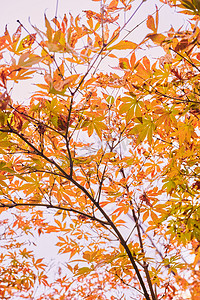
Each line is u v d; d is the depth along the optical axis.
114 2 1.44
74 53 1.24
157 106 2.14
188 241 2.42
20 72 1.34
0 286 3.30
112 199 2.58
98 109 2.15
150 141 2.12
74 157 2.28
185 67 1.80
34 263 3.43
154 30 1.33
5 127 1.79
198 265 2.04
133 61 1.71
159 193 2.48
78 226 3.03
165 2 1.40
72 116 1.99
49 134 2.17
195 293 2.08
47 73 1.26
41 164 2.26
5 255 3.64
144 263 2.68
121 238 2.43
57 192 2.58
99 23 1.57
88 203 2.96
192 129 2.18
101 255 2.45
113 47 1.44
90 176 2.58
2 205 2.25
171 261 2.51
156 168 2.84
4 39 1.37
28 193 2.49
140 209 2.54
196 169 2.41
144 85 1.82
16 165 2.21
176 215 2.50
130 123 2.51
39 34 1.20
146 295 2.44
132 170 2.78
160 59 1.58
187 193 2.51
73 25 1.54
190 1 1.28
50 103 1.82
